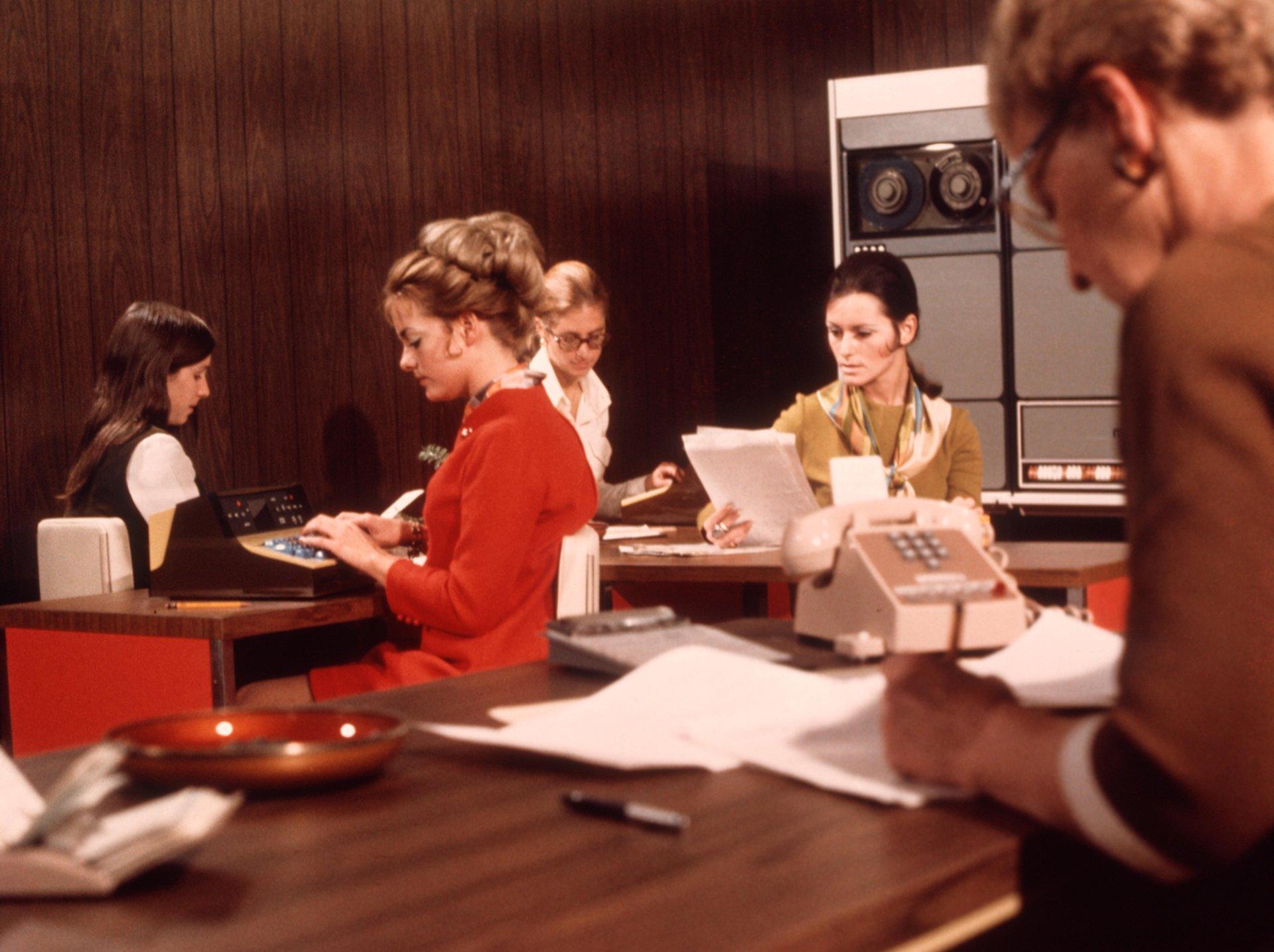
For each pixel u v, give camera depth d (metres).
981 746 0.93
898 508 1.49
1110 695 1.19
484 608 2.30
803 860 0.82
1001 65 0.99
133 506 3.49
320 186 4.73
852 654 1.34
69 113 4.08
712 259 6.33
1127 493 0.84
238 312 4.49
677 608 3.41
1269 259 0.82
